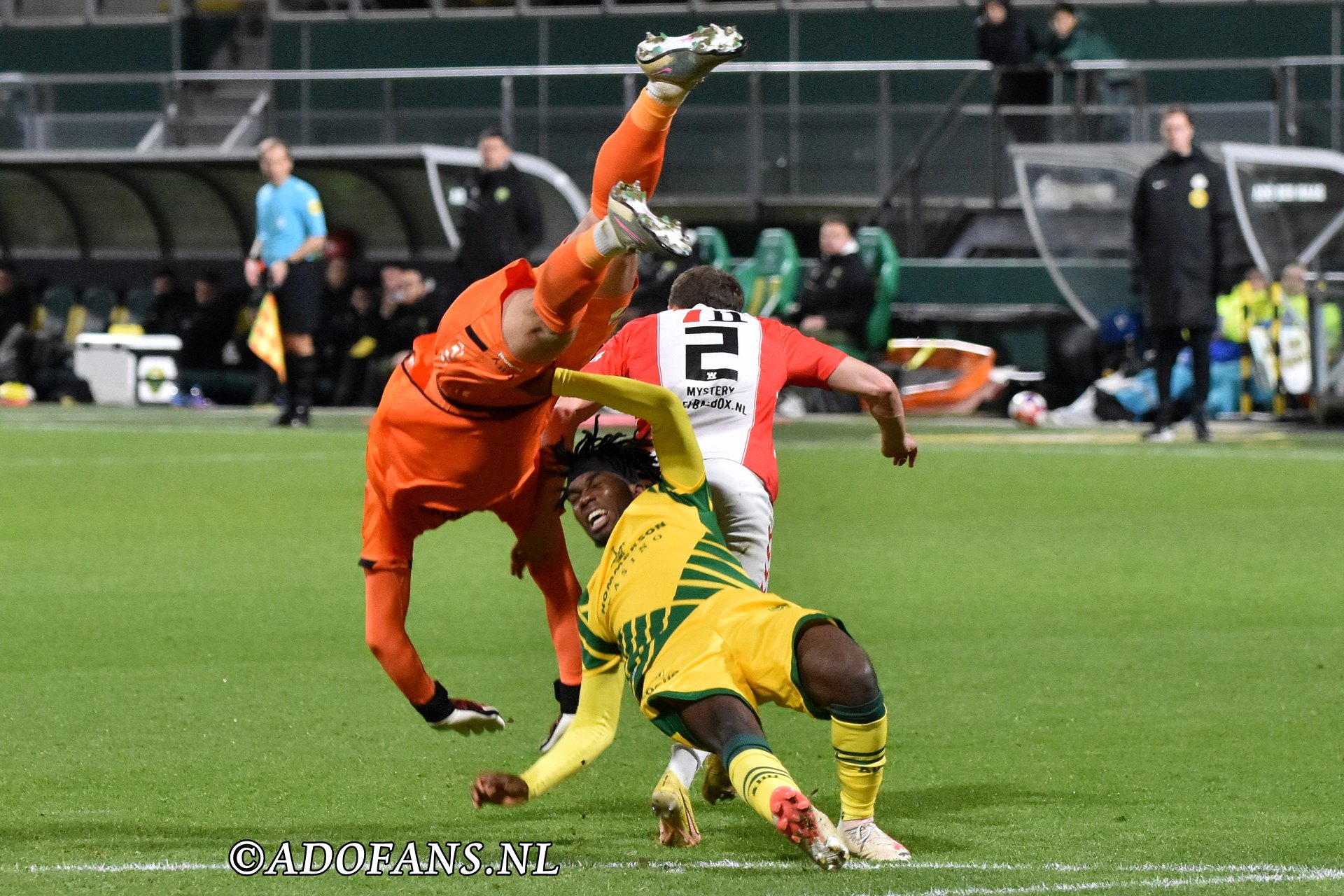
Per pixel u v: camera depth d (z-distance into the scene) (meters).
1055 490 36.34
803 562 26.78
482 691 18.08
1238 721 16.47
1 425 54.16
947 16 70.00
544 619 22.34
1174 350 47.47
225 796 13.81
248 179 69.25
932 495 35.62
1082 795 13.77
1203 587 24.50
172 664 19.30
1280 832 12.59
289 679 18.50
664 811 12.05
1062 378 60.69
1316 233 57.78
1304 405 56.75
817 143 66.88
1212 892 10.97
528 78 70.00
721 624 11.37
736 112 67.38
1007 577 25.39
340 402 65.00
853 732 11.45
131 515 32.25
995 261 62.19
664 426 11.93
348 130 69.62
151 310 69.75
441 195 65.31
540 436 13.02
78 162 68.38
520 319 11.83
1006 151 64.50
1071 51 68.19
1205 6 67.50
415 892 11.15
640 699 11.57
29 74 78.19
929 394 60.00
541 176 64.44
